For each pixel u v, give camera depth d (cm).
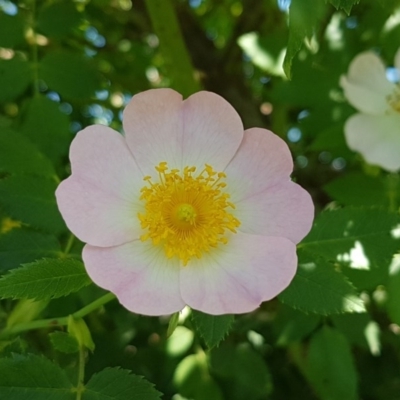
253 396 11
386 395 14
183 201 9
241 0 16
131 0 15
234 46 15
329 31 13
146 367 12
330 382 10
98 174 8
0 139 10
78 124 14
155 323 13
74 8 12
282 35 12
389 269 10
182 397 11
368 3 12
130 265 8
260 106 16
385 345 14
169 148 9
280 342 10
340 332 10
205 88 15
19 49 11
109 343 12
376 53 13
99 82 11
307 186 15
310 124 12
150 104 9
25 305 9
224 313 8
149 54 15
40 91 12
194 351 11
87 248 8
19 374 8
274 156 9
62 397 8
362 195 11
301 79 12
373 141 12
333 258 9
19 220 9
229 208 9
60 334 9
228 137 9
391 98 12
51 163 10
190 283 8
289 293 8
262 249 8
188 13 15
